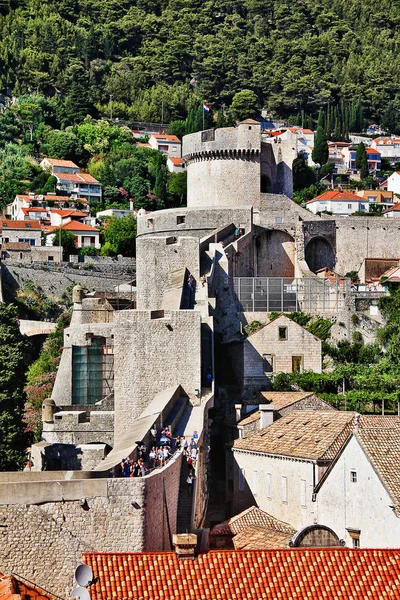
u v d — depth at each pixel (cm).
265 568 7056
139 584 6794
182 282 14825
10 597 6838
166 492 8288
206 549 7662
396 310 16862
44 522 7381
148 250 16425
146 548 7475
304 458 10869
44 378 17800
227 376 15188
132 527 7444
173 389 12212
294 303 17325
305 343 15275
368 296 17112
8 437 12938
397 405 14775
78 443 12962
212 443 13300
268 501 11644
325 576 7050
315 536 8744
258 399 14000
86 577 6738
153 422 10144
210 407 12556
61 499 7406
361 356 16388
